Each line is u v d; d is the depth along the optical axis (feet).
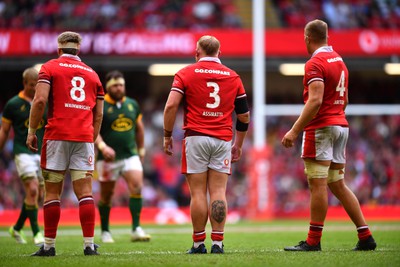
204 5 298.15
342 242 104.88
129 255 76.95
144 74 315.17
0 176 253.03
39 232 108.88
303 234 136.87
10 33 256.73
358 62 274.57
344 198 83.15
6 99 315.17
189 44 264.11
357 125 305.94
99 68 279.49
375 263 65.87
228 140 78.74
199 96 78.28
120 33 261.65
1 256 79.05
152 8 293.64
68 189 249.96
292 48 269.03
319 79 79.36
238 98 80.18
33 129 76.43
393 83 330.13
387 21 302.66
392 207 235.61
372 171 284.20
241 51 267.18
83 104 77.71
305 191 272.72
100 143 111.55
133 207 114.01
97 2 289.74
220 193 78.13
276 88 324.60
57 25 279.28
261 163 224.74
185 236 130.93
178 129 293.43
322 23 82.79
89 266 64.69
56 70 77.00
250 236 129.39
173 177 268.62
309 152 80.89
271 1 307.37
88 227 77.61
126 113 114.83
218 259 68.95
